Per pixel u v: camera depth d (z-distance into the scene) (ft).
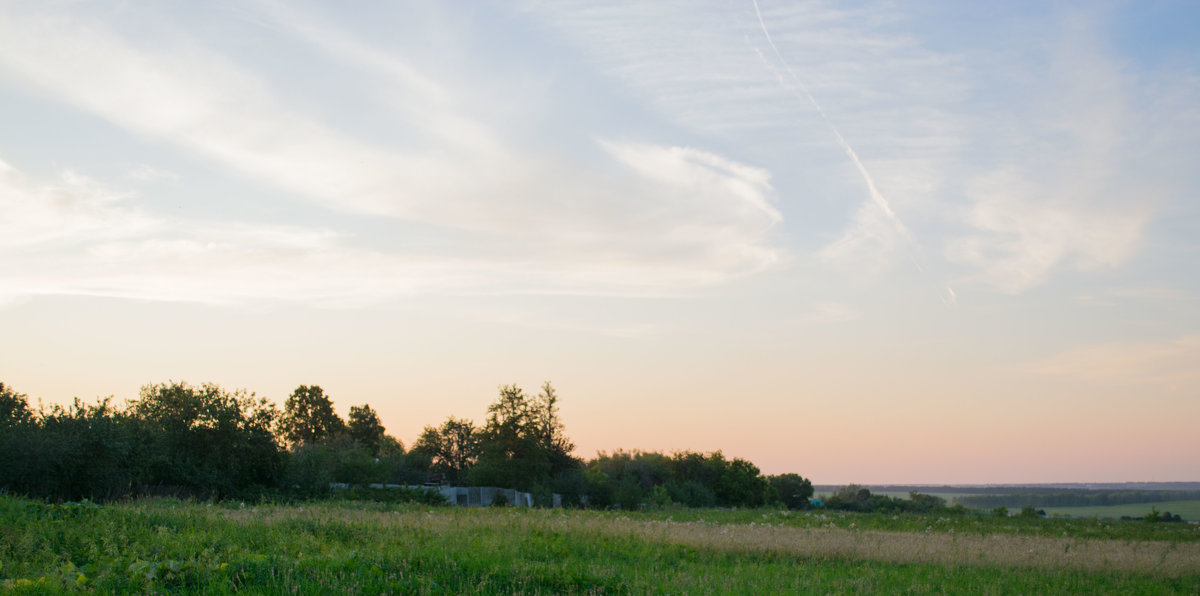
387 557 45.52
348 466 194.90
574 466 235.20
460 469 322.96
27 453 97.86
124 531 49.42
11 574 38.22
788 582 49.11
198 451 127.54
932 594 48.14
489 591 40.50
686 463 313.12
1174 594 52.24
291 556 45.91
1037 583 53.11
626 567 51.01
